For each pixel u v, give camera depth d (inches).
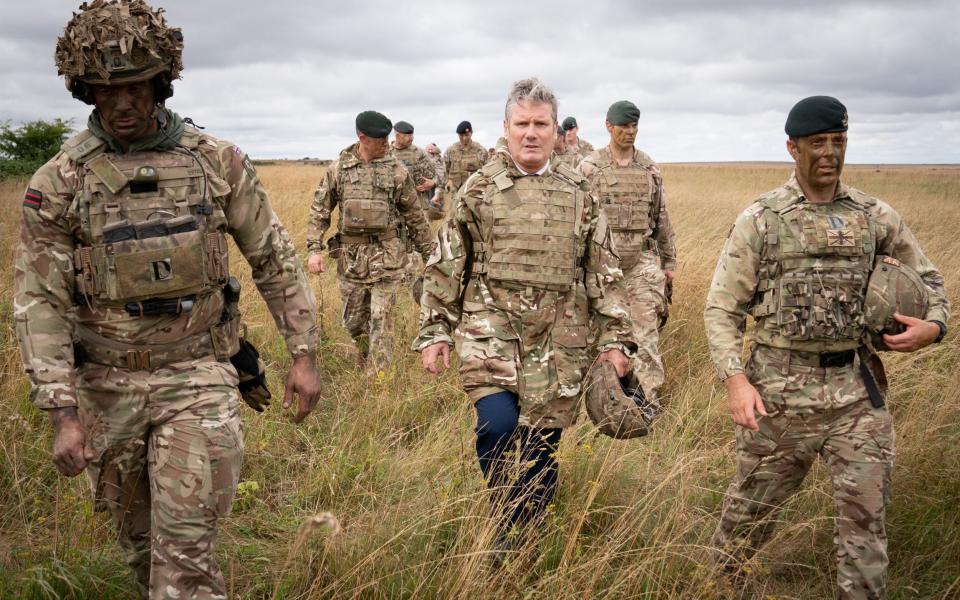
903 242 106.4
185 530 82.1
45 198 81.9
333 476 135.0
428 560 110.4
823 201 105.8
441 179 451.5
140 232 83.7
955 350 210.5
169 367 87.0
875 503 97.3
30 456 139.4
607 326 117.7
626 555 109.3
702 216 631.8
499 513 108.4
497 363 113.9
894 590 113.2
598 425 111.1
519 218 113.3
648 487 131.6
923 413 161.8
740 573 112.0
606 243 118.3
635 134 211.9
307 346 96.3
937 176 1713.8
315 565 112.7
